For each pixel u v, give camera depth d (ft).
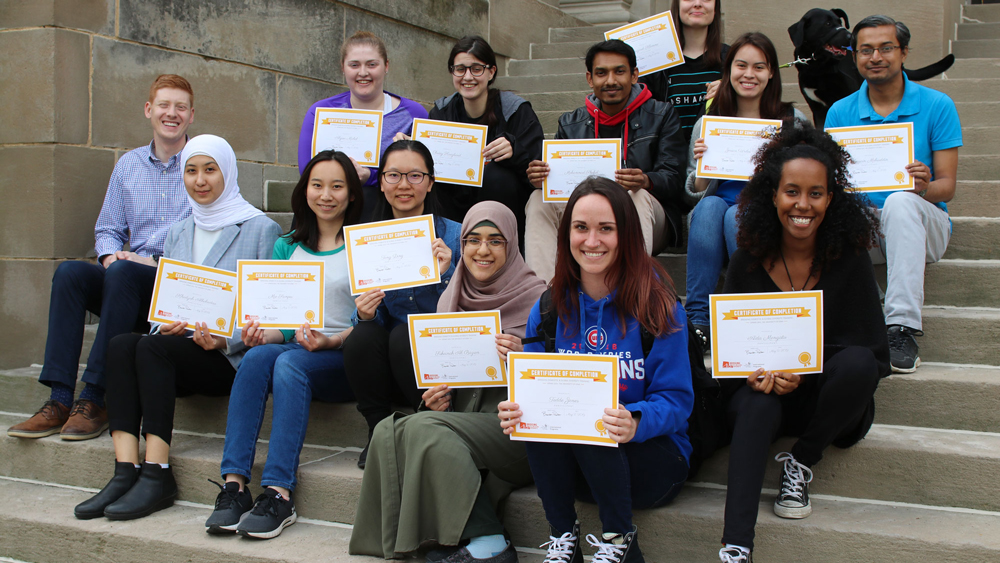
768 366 8.45
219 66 16.35
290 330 11.23
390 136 15.14
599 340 8.70
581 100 19.54
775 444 9.19
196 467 10.73
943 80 17.97
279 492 9.74
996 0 25.66
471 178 13.41
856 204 8.87
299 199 11.59
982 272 11.44
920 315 10.42
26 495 11.07
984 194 13.55
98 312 12.75
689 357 8.65
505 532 8.93
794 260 9.22
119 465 10.43
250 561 9.02
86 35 14.06
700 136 12.01
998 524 8.13
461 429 8.84
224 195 12.23
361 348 10.15
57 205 13.79
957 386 9.62
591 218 8.44
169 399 10.67
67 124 13.84
